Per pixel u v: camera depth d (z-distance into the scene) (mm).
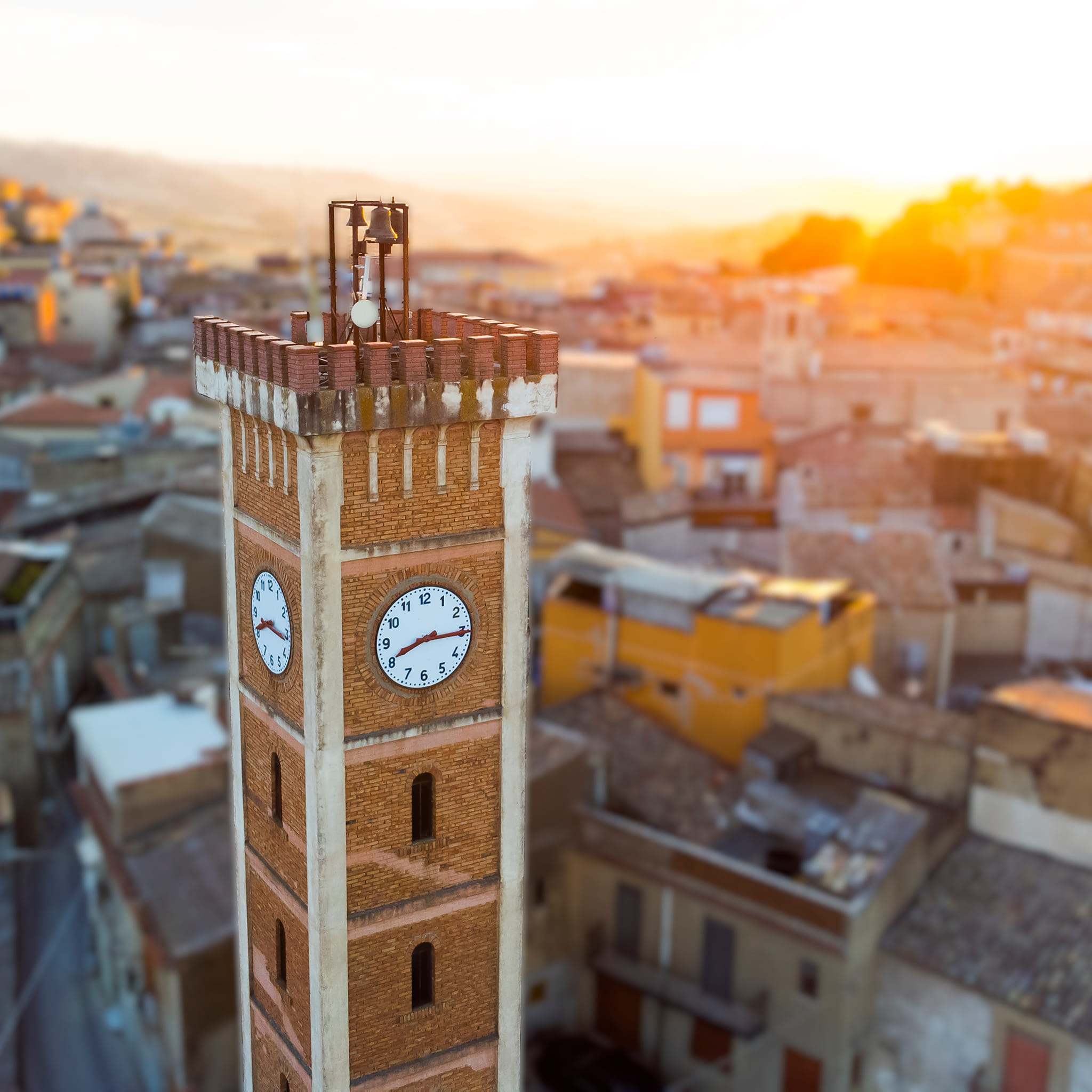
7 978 54875
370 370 20875
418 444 21812
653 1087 47812
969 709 70438
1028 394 104188
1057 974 42344
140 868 46156
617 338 132875
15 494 94188
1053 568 77625
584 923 50812
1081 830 46125
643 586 60250
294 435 20891
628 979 48438
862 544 73562
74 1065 49906
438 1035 25125
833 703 54375
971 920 45188
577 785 50031
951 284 161750
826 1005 43750
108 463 91000
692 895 46938
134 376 115188
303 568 21562
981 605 77375
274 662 23984
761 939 45438
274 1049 26625
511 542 23250
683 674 59062
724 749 57875
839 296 141250
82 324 143625
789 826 48594
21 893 60438
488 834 24688
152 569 72250
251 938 27141
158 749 51281
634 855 48344
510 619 23656
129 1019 49938
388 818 23422
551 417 100562
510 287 167500
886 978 45219
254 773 25812
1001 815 48312
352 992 23859
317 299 143500
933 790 50656
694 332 135250
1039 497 85625
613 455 98500
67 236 182125
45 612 65688
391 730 22984
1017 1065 42188
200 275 165875
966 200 167875
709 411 95000
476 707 23906
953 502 86500
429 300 146625
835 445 92562
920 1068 44750
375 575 22031
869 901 43375
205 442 96688
